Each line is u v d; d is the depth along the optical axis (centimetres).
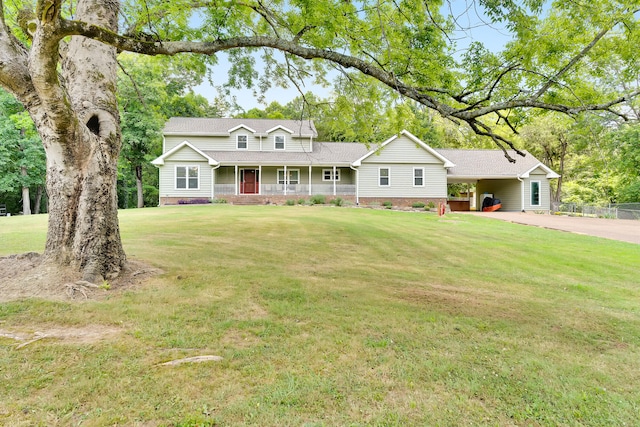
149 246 720
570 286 536
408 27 512
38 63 322
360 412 219
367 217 1427
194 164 2088
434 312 405
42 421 201
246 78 695
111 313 364
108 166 471
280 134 2367
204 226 1050
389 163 2189
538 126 2578
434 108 452
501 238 1006
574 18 449
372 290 487
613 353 313
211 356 285
